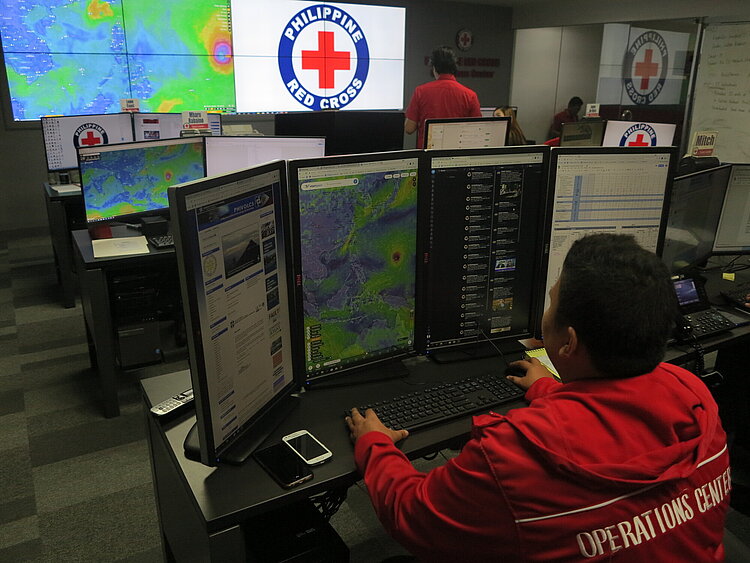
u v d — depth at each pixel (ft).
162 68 19.58
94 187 9.11
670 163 5.26
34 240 18.28
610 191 5.18
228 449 3.61
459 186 4.72
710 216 7.13
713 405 2.89
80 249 8.54
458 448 4.03
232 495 3.36
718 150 18.94
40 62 17.69
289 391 4.30
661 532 2.46
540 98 27.35
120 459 7.66
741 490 6.83
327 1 21.98
